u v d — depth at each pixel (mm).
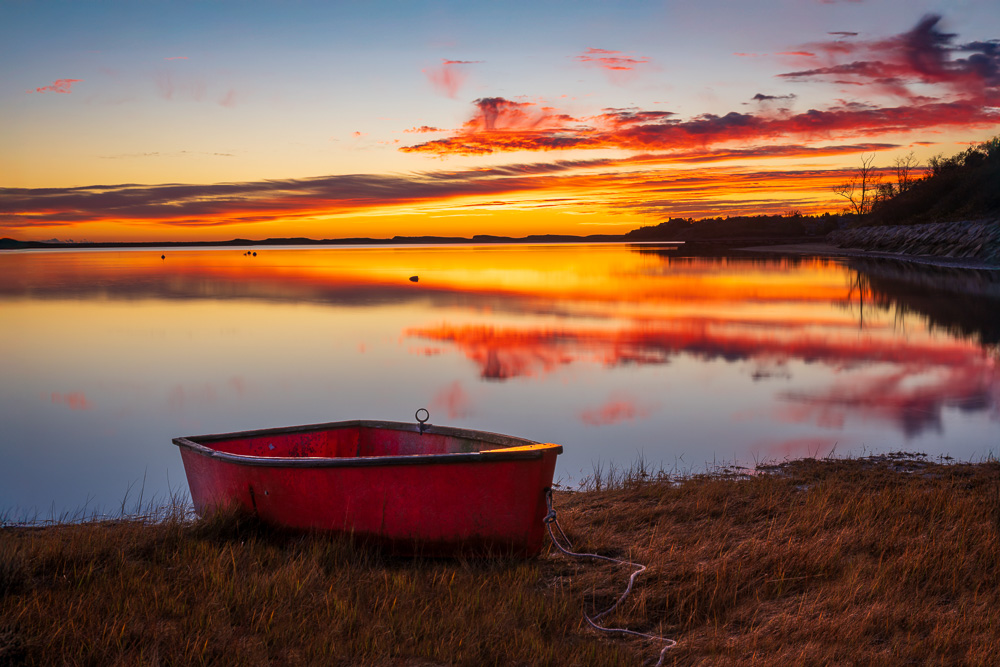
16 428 11844
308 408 12984
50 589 4625
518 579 5215
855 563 5238
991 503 6426
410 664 3951
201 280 51781
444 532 5789
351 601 4703
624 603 4836
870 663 3900
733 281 42188
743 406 12312
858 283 37594
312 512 5957
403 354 18625
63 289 43250
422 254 127688
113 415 12688
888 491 6832
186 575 4914
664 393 13492
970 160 63625
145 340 21641
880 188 87500
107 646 3945
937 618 4387
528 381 14898
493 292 38312
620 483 8188
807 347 18625
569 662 4012
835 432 10430
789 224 163125
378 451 7492
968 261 48094
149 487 8945
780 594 4867
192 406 13258
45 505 8164
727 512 6695
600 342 20250
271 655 4016
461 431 6883
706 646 4184
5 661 3729
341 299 35031
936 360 16359
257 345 20438
